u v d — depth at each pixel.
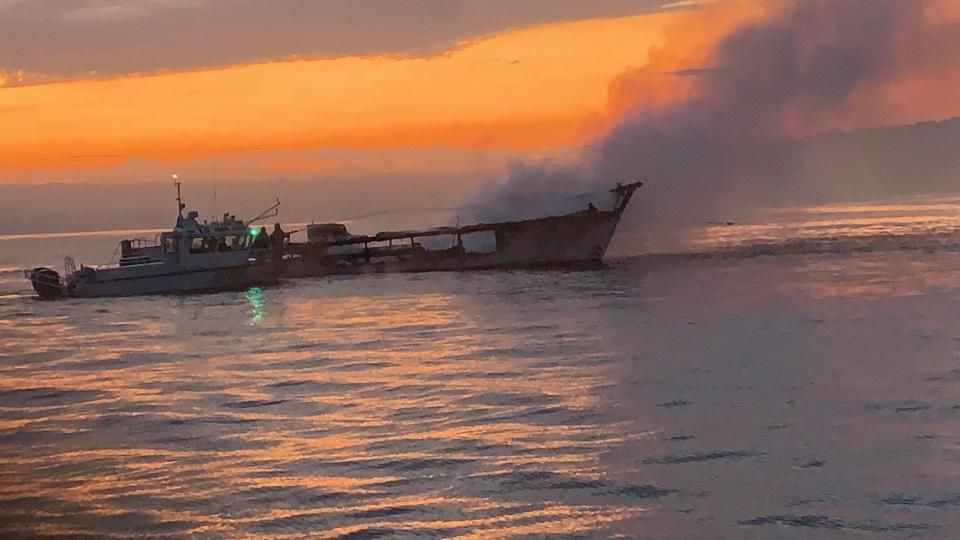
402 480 32.41
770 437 36.34
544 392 45.25
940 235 144.25
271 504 30.44
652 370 49.94
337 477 32.94
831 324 64.50
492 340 62.72
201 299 92.50
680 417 39.69
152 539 27.91
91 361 60.28
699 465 33.28
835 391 43.66
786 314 69.88
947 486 30.59
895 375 46.81
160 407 45.22
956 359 50.62
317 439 38.06
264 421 41.53
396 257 112.69
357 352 59.97
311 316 78.56
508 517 28.95
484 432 38.28
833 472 32.16
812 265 106.69
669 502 29.91
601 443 36.19
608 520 28.58
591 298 83.56
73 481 33.31
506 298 85.81
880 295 79.12
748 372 48.53
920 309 70.50
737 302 77.50
